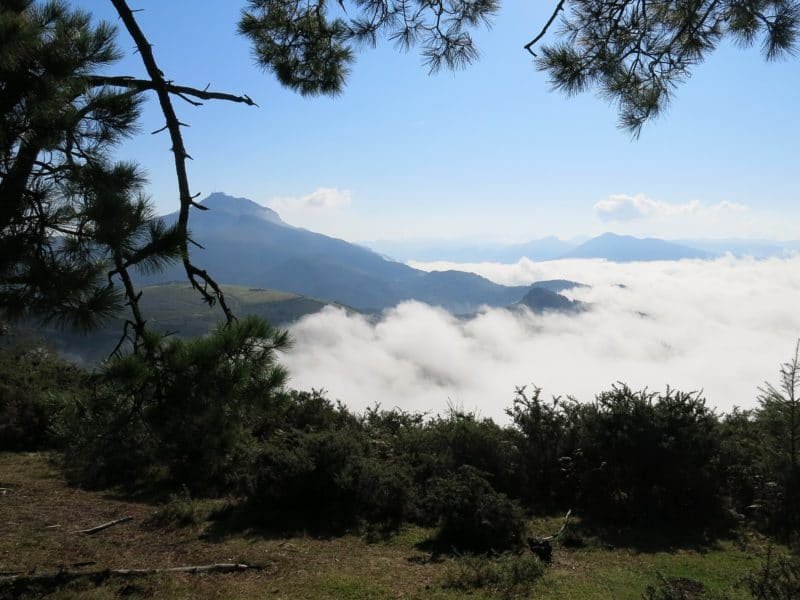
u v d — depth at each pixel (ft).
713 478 24.00
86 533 23.21
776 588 11.93
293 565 19.83
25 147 9.55
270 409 12.70
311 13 17.65
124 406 11.53
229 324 12.14
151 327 11.52
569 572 18.15
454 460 28.30
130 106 10.82
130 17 11.55
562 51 14.33
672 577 17.13
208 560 20.29
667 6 13.08
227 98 12.33
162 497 28.27
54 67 9.49
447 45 17.49
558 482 26.78
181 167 12.22
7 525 23.50
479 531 21.27
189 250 10.68
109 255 9.63
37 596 16.31
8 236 9.26
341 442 27.14
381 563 19.94
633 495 24.39
